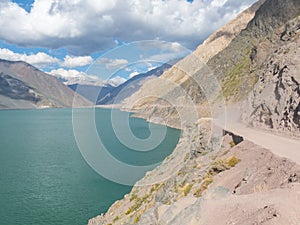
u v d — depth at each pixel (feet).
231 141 96.89
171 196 66.85
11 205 130.11
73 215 118.52
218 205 45.47
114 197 134.51
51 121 628.69
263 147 73.31
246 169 62.28
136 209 78.13
